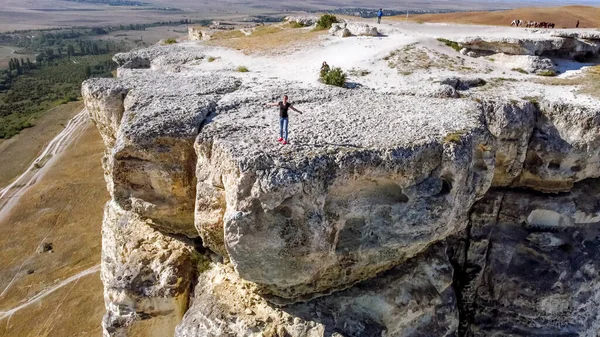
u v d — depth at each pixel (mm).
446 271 20266
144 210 19188
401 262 19188
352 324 17516
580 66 32219
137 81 24484
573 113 21969
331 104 21797
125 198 19172
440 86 25375
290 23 55688
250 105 21234
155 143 17922
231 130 17781
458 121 19422
